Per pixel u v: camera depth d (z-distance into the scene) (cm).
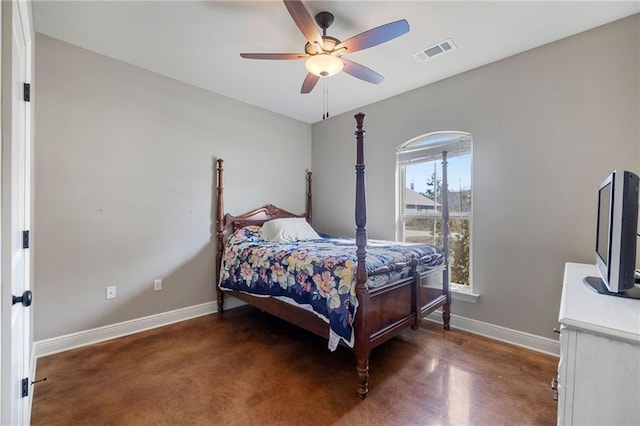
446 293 286
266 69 286
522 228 252
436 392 187
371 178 369
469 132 283
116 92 270
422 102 318
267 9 201
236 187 361
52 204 237
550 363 222
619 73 208
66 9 200
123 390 189
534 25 213
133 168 281
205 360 229
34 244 228
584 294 125
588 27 216
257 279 271
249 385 195
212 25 219
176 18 210
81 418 163
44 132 234
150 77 291
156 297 296
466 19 207
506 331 260
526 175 249
